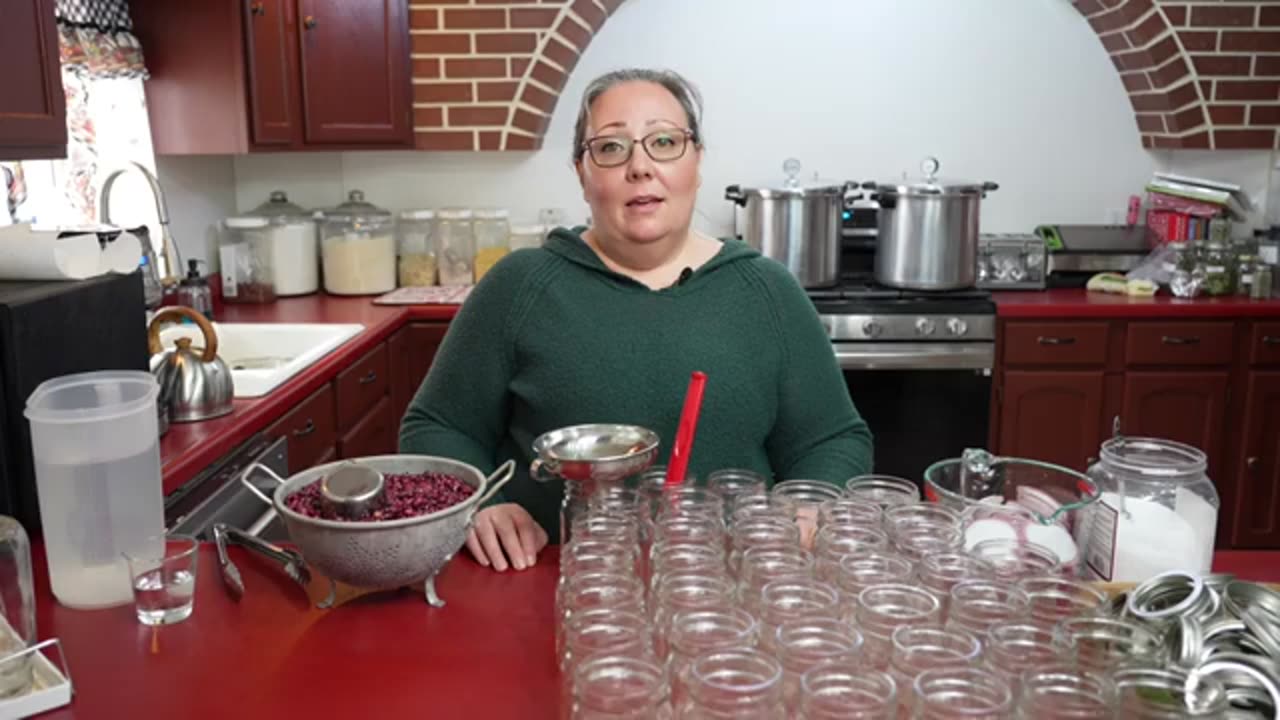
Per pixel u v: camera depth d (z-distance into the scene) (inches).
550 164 160.6
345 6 138.0
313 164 159.9
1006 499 52.5
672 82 64.9
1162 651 33.3
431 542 45.8
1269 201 159.6
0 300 55.3
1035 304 135.3
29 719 38.1
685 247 69.5
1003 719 29.2
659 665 31.3
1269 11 145.8
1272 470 139.4
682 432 50.7
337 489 46.4
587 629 33.9
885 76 159.3
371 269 147.9
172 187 134.3
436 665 42.1
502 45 147.6
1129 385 137.1
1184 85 149.2
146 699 39.5
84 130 111.3
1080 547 47.5
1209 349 136.2
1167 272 144.9
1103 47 157.8
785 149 161.2
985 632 34.6
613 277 66.6
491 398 68.5
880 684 29.5
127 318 66.2
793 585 36.9
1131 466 50.6
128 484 48.6
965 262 137.8
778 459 71.5
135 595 46.1
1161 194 154.0
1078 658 33.0
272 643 44.1
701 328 65.6
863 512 45.2
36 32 72.5
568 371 65.4
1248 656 34.2
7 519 44.3
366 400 119.1
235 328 118.6
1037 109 159.6
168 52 122.5
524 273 67.2
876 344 135.9
